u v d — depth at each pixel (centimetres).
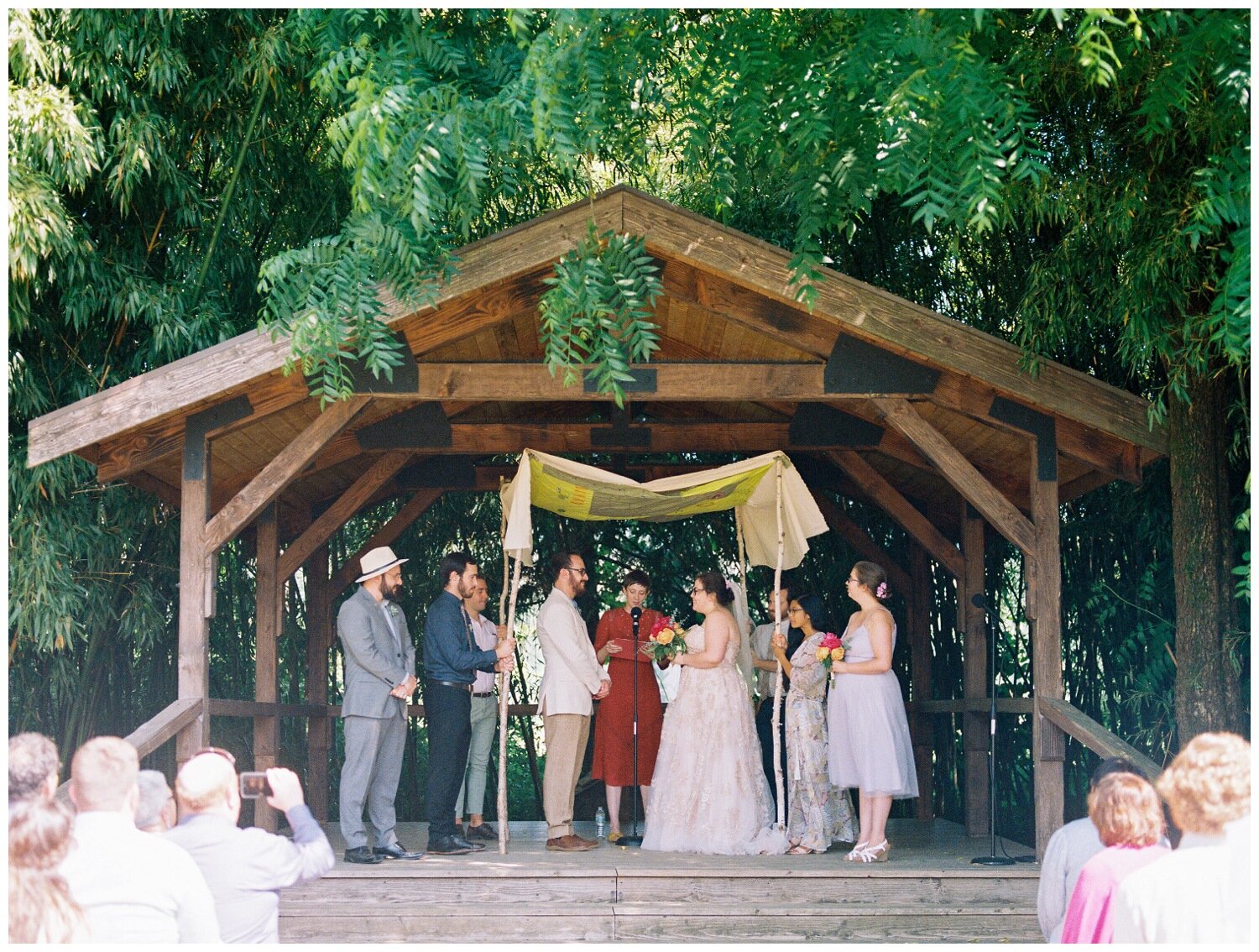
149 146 652
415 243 498
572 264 491
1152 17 425
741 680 679
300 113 741
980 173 396
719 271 562
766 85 448
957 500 848
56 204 604
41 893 288
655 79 496
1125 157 559
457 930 545
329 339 495
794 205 795
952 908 550
